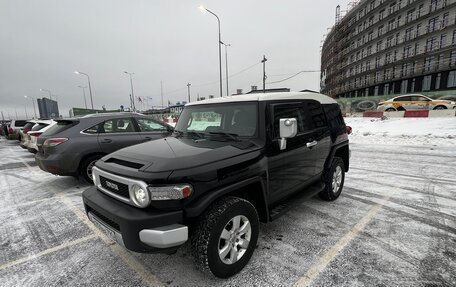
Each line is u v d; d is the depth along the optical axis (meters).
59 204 4.66
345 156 4.74
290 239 3.13
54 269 2.71
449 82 34.69
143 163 2.31
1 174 7.35
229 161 2.43
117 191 2.39
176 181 2.11
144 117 6.32
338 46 58.66
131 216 2.08
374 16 46.12
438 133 11.81
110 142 5.58
